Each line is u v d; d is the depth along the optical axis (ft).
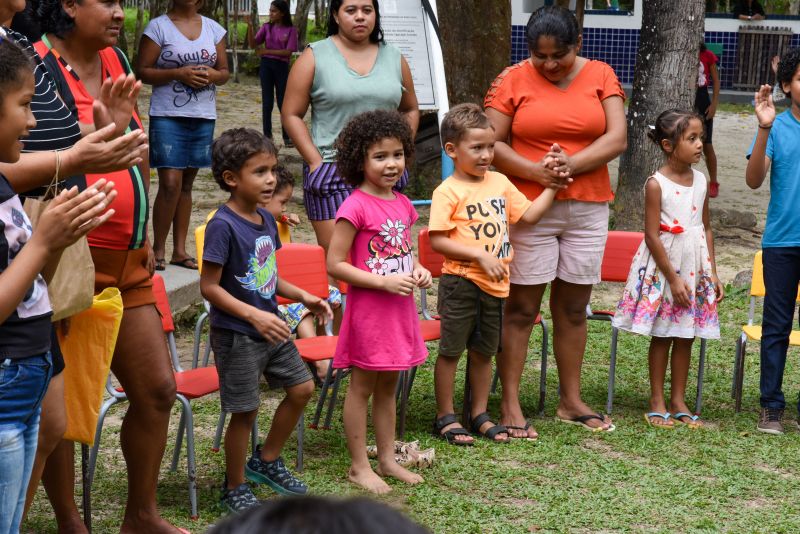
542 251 17.06
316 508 2.68
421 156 37.86
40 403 9.16
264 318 13.12
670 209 17.67
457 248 16.11
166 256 26.96
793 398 20.15
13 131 8.42
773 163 17.81
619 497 14.87
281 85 47.96
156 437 12.19
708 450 16.97
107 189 8.41
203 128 23.85
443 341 16.89
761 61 78.79
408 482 15.07
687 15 30.78
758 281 19.70
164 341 12.16
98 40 11.25
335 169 17.63
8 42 8.43
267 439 14.37
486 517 13.98
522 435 17.28
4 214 8.39
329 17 18.30
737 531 13.87
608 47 79.46
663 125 17.63
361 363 14.65
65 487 12.21
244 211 13.64
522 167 16.79
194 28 23.59
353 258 14.84
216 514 13.82
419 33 23.99
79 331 11.10
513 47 77.05
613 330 18.60
